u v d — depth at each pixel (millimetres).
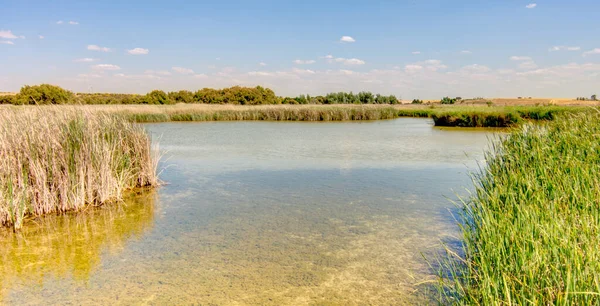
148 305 3535
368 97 57719
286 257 4535
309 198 7000
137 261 4465
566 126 7227
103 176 6727
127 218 5965
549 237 2885
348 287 3832
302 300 3594
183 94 59969
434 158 11188
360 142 15164
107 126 7695
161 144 14695
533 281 2568
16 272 4223
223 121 29797
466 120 22406
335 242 4973
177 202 6805
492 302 2512
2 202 5512
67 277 4105
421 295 3658
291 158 11320
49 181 6281
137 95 52406
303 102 61562
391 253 4617
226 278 4035
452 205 6465
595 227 2930
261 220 5832
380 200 6840
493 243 3148
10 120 6387
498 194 4355
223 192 7453
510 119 21344
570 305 2375
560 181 4121
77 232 5398
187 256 4586
